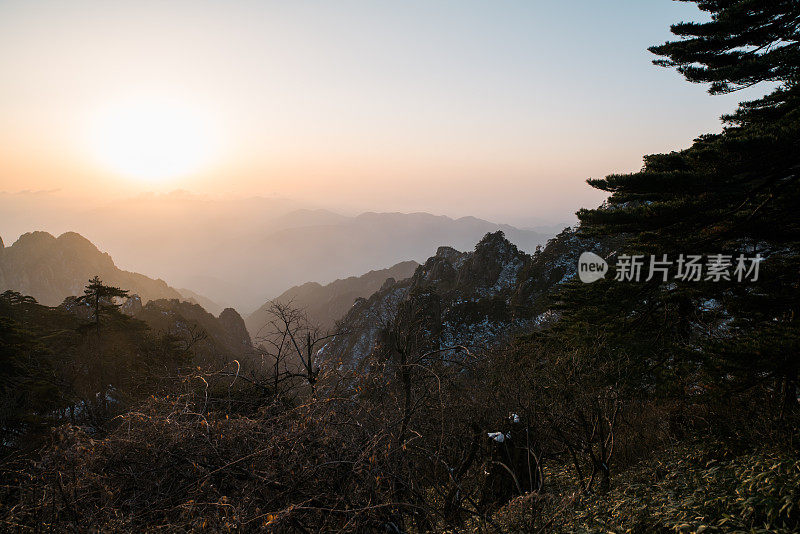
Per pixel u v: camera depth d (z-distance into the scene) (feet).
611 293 42.06
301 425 13.52
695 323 41.24
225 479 12.44
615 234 33.71
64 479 11.24
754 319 32.58
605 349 39.24
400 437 17.26
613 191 31.40
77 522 10.71
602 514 21.66
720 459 27.43
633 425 39.14
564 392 30.71
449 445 23.65
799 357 25.61
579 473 29.76
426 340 30.01
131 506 11.37
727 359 27.81
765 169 27.40
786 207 29.12
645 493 23.95
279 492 12.48
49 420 55.01
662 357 38.14
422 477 20.86
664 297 37.86
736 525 16.30
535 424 27.12
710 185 27.81
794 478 17.42
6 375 71.15
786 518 16.17
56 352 112.47
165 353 93.04
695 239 33.53
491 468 24.17
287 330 27.09
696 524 17.10
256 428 13.83
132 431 12.76
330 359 20.30
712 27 33.78
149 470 11.89
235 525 10.23
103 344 120.88
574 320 46.52
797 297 29.60
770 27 32.65
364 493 13.05
